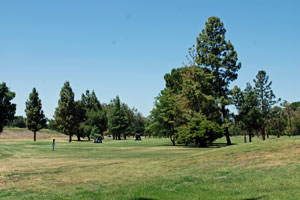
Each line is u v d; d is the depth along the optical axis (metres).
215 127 45.62
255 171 12.70
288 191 9.06
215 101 49.44
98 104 115.94
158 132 60.69
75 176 15.44
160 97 59.94
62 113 91.12
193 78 53.53
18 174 16.64
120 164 19.98
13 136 99.69
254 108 52.16
